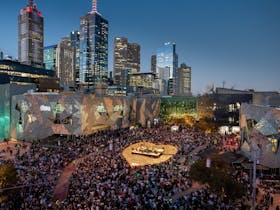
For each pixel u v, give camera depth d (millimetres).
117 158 43438
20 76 149000
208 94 98438
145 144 59875
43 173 36000
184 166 39750
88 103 68688
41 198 26859
